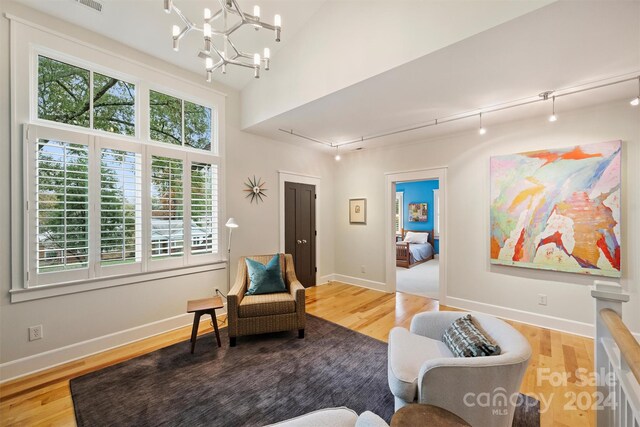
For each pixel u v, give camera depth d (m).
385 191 4.52
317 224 4.94
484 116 3.07
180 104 3.18
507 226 3.24
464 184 3.63
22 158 2.12
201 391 1.94
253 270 3.08
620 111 2.62
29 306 2.16
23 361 2.13
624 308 2.59
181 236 3.08
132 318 2.71
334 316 3.42
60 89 2.35
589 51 1.85
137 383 2.03
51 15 2.28
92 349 2.46
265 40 2.94
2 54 2.06
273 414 1.73
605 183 2.66
